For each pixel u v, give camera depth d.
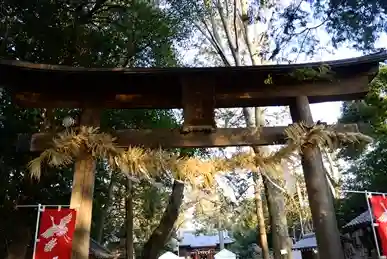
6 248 7.03
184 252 40.84
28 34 7.45
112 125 9.23
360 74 4.90
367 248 13.52
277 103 5.01
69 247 4.14
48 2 7.39
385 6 5.70
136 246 22.22
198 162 4.52
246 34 10.53
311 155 4.49
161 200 17.86
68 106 4.82
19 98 4.75
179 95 4.96
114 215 20.20
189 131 4.59
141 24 9.43
